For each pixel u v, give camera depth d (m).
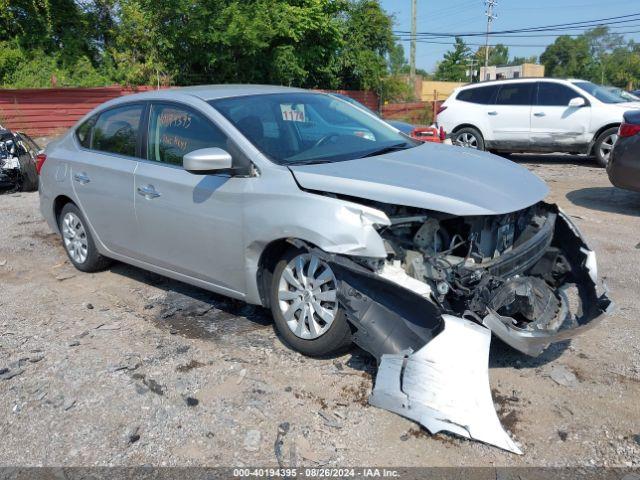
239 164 4.04
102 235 5.30
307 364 3.85
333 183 3.64
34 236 7.12
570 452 2.99
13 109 17.14
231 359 3.94
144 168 4.71
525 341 3.40
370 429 3.19
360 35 26.98
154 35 20.64
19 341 4.31
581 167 11.58
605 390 3.52
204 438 3.16
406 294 3.35
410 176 3.72
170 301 4.97
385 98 28.95
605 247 6.20
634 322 4.40
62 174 5.58
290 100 4.77
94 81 20.50
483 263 3.54
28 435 3.25
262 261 4.02
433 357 3.19
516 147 12.22
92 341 4.27
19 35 20.94
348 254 3.46
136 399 3.52
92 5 21.81
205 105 4.41
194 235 4.35
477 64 65.94
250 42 20.81
